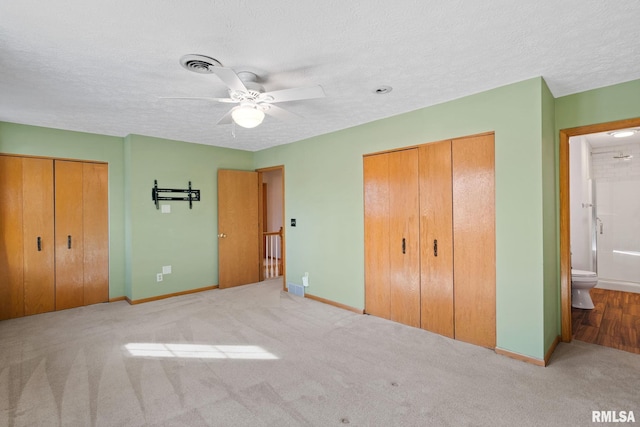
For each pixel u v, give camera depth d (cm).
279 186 856
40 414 205
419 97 308
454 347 300
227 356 286
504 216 284
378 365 268
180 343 313
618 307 417
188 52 214
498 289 288
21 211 391
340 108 338
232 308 423
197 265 506
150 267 457
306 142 473
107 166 450
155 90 277
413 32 194
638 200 493
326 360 277
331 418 202
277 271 653
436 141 327
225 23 182
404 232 358
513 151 277
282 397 224
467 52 220
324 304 442
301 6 167
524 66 243
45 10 167
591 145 548
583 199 516
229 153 545
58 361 276
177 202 484
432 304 335
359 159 401
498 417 201
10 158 383
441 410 209
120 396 225
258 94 231
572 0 163
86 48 207
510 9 171
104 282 450
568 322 311
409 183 351
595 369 258
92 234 440
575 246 527
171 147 477
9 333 339
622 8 170
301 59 227
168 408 212
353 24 184
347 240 418
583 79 268
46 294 407
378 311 386
